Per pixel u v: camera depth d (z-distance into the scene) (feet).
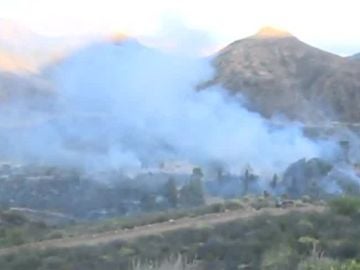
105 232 165.17
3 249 152.35
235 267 98.12
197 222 153.69
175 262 76.43
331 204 128.47
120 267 110.93
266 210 159.63
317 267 73.20
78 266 117.70
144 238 139.33
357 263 71.72
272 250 95.35
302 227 111.04
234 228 127.95
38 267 123.75
